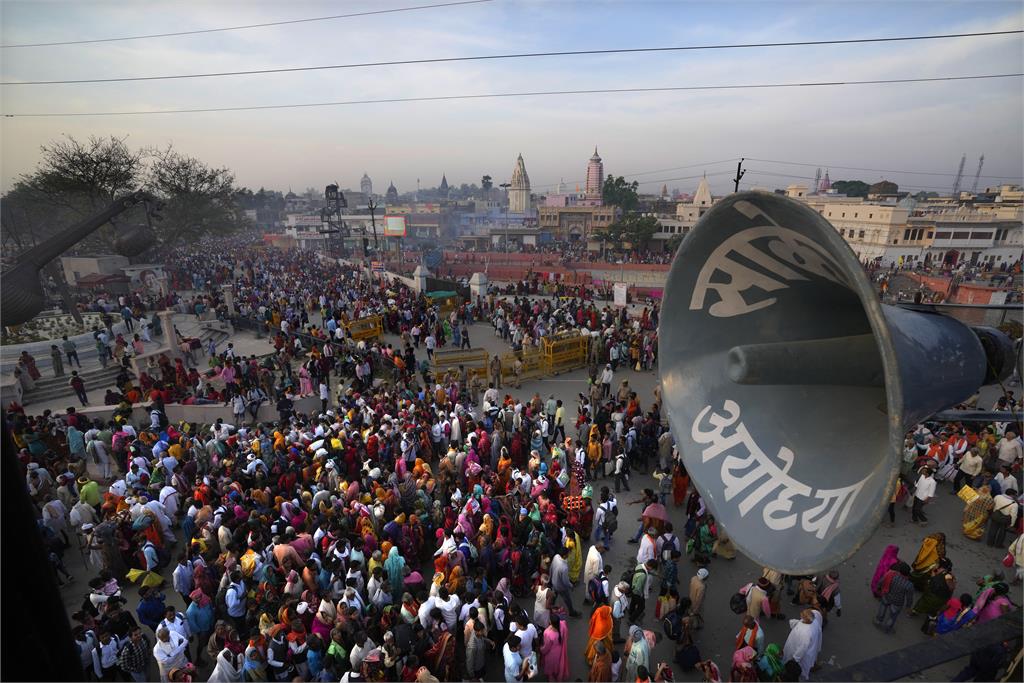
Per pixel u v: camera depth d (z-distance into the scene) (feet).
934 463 41.47
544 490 38.93
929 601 31.27
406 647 25.59
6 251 177.68
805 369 9.01
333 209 267.18
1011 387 67.00
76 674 4.95
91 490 38.83
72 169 146.72
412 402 56.29
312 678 26.68
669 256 257.14
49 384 70.95
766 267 10.89
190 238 202.80
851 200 260.42
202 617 28.66
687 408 11.62
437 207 520.42
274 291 133.90
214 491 38.47
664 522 35.14
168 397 61.52
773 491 9.59
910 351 9.62
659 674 23.59
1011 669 11.84
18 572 4.41
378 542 34.50
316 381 68.64
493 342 94.32
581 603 34.12
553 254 268.62
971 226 212.23
